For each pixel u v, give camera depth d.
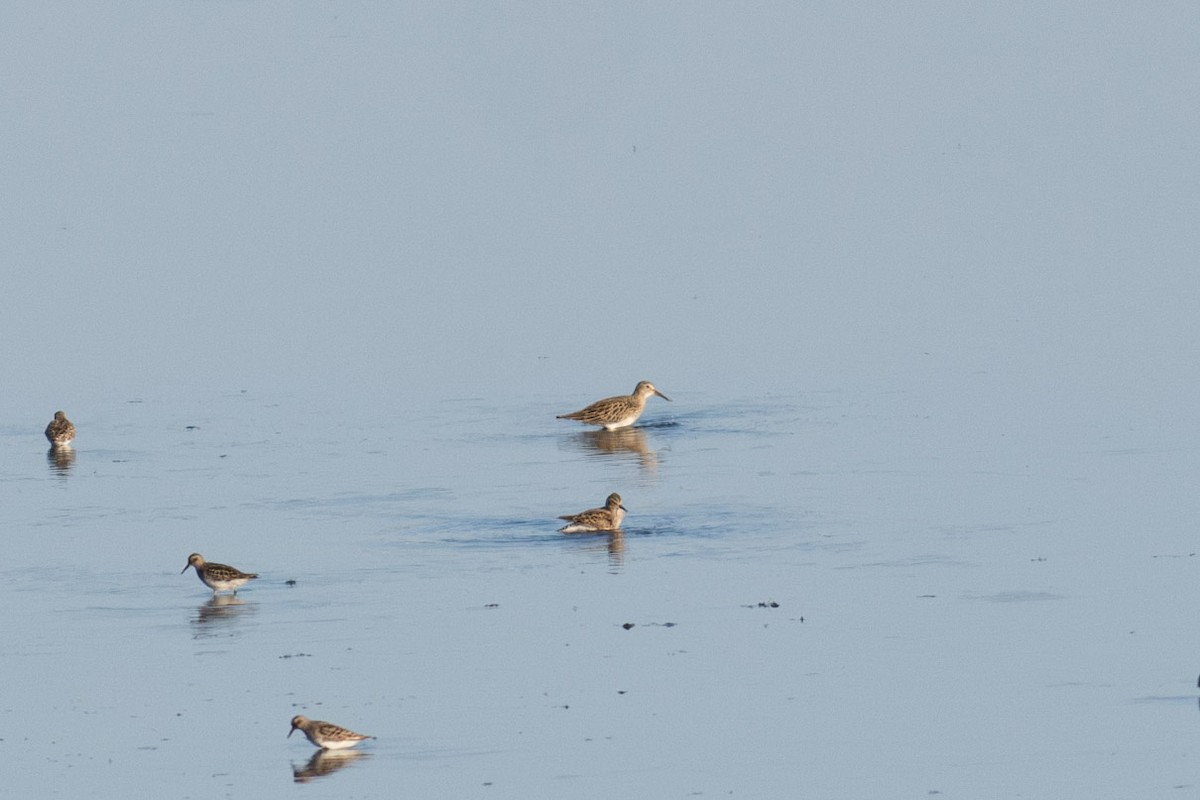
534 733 34.69
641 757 33.38
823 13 180.12
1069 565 45.41
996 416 66.50
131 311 94.69
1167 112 144.38
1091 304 90.38
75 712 36.53
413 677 38.12
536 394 74.12
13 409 73.69
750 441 63.31
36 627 42.47
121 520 53.56
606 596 43.81
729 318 90.00
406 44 173.38
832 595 43.34
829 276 99.69
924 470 57.44
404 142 142.25
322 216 119.25
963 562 46.00
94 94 156.50
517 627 41.44
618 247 109.06
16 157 137.00
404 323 90.56
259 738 34.88
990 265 101.00
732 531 50.03
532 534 50.31
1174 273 96.81
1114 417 65.56
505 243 110.56
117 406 73.56
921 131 141.88
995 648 38.94
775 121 146.00
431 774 32.84
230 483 58.44
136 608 43.97
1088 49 165.88
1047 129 140.88
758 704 35.94
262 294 98.38
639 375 77.56
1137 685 36.34
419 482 57.72
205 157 137.50
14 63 166.12
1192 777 31.81
